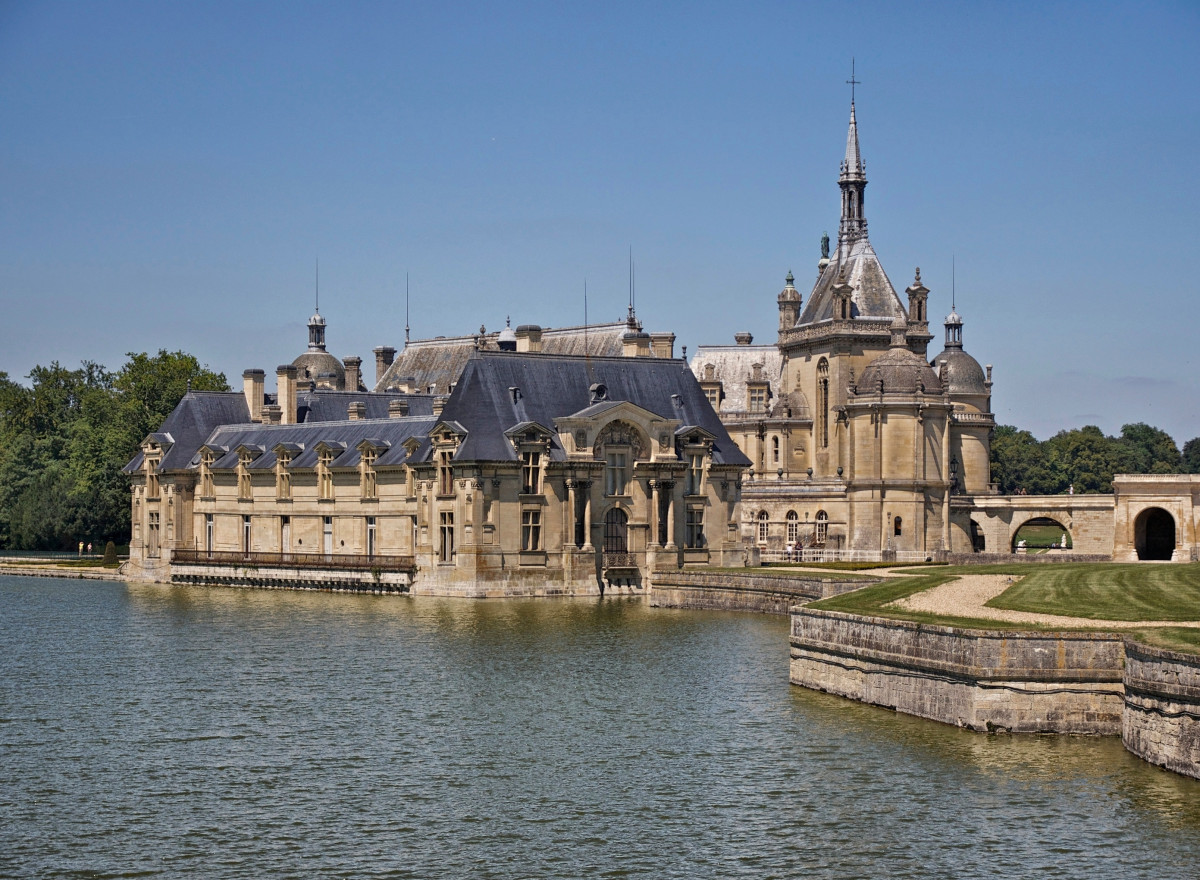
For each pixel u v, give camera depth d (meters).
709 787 65.06
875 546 163.50
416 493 141.50
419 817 61.75
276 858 57.03
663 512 142.12
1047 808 59.97
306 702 83.38
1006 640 68.31
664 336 162.75
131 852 57.62
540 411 140.38
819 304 199.25
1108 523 176.50
